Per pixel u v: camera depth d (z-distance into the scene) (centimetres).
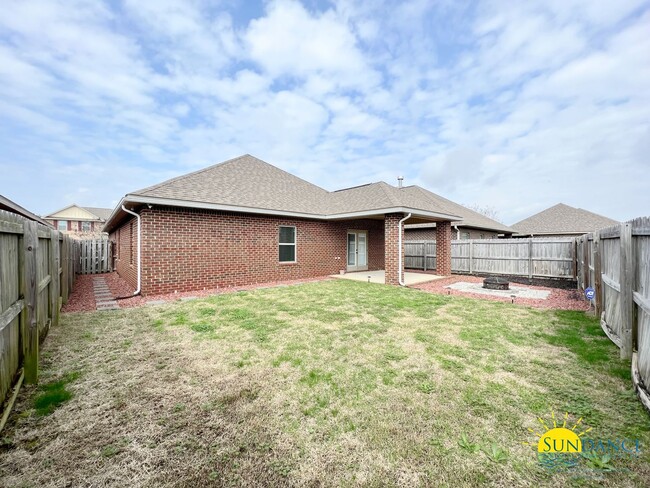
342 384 334
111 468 214
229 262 1015
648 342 304
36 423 263
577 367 374
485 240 1440
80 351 432
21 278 324
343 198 1442
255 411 283
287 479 204
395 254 1083
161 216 870
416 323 570
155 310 675
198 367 379
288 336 494
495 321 585
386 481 202
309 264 1281
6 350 284
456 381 339
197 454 228
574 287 1059
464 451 229
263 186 1245
